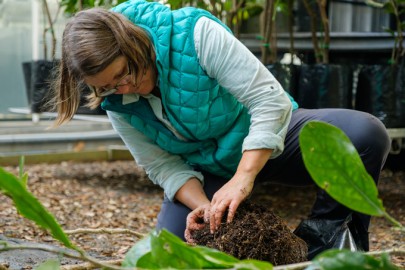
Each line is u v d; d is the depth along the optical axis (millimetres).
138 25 1762
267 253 1617
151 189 3938
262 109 1751
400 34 3637
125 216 3127
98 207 3314
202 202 1968
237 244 1620
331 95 3533
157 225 2076
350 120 1955
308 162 888
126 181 4219
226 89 1819
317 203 1954
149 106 1912
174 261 917
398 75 3537
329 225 1909
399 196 3773
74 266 1269
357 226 1951
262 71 1779
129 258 955
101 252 2252
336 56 4344
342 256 820
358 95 3715
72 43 1603
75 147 5762
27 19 5719
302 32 4430
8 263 1795
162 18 1764
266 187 4109
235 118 1962
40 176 4301
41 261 1881
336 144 876
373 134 1910
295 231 1986
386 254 819
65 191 3740
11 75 5770
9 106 5793
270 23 3682
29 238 2369
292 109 1953
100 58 1570
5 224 2611
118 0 2932
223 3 3889
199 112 1858
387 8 3695
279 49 4523
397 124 3549
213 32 1775
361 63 4312
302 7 4402
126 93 1723
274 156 1812
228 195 1679
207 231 1707
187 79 1801
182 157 2121
